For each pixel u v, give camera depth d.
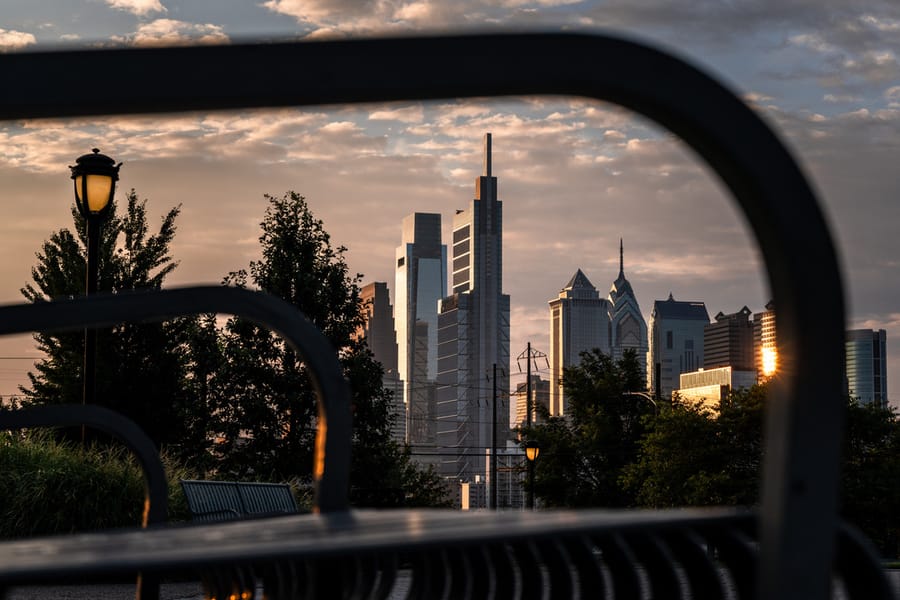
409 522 2.32
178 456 28.44
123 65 1.79
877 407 42.12
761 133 1.93
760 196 1.93
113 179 14.31
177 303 3.15
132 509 13.21
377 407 30.16
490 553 2.92
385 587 3.49
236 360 29.06
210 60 1.82
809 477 1.94
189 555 1.73
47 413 4.22
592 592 2.49
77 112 1.80
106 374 26.86
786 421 1.95
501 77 1.87
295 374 29.42
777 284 1.97
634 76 1.90
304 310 29.72
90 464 13.62
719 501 40.16
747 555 2.13
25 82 1.76
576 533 1.97
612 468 51.66
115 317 3.13
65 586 10.98
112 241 27.41
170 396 27.95
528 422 54.47
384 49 1.86
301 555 1.78
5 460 13.31
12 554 1.89
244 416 29.00
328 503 3.15
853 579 2.15
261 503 10.31
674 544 2.28
